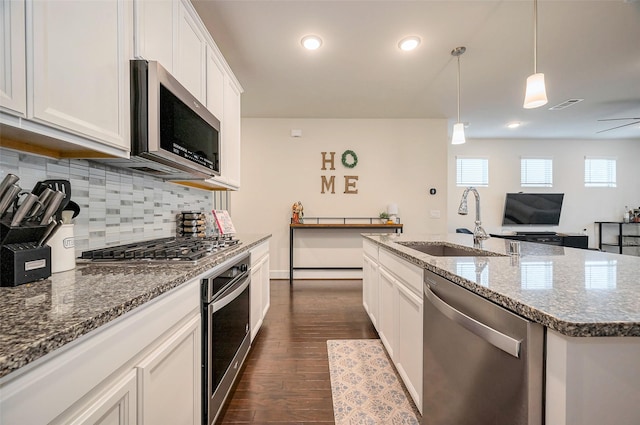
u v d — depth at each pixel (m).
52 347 0.49
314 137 4.59
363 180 4.62
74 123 0.88
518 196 5.89
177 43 1.50
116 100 1.06
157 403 0.84
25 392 0.46
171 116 1.29
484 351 0.80
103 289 0.80
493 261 1.20
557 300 0.68
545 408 0.62
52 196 0.94
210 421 1.21
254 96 3.70
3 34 0.69
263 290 2.48
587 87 3.42
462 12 2.13
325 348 2.18
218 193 3.80
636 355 0.57
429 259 1.26
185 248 1.42
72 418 0.55
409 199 4.63
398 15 2.16
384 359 2.02
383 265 2.05
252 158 4.56
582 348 0.56
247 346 1.86
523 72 3.05
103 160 1.31
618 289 0.77
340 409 1.51
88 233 1.33
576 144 6.04
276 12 2.12
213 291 1.23
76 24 0.89
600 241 6.00
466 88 3.46
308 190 4.59
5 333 0.50
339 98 3.77
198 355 1.14
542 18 2.19
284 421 1.43
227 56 2.72
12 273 0.81
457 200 6.01
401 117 4.56
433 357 1.13
